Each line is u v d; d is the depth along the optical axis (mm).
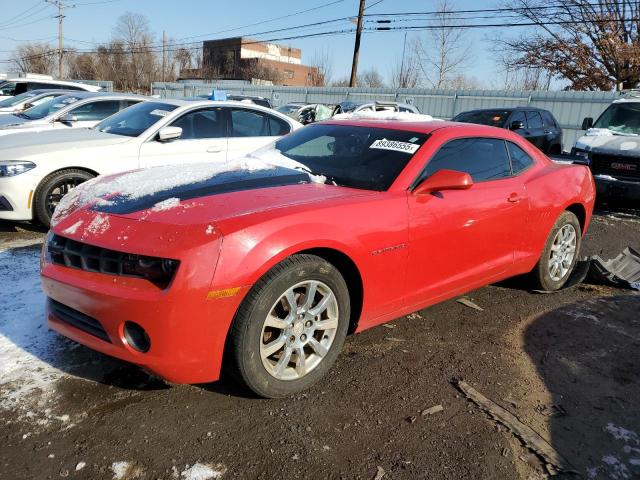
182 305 2486
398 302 3422
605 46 29578
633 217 8875
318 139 4160
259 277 2635
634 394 3197
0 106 13039
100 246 2668
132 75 60844
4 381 2920
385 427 2730
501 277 4277
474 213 3752
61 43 54438
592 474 2484
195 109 6906
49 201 5953
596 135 9648
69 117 8297
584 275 5191
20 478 2250
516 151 4445
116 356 2633
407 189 3420
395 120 4270
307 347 3045
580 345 3812
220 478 2314
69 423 2613
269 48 79750
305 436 2619
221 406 2820
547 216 4480
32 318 3672
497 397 3066
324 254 3031
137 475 2303
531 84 37250
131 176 3502
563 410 2984
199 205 2857
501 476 2432
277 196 3078
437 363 3418
